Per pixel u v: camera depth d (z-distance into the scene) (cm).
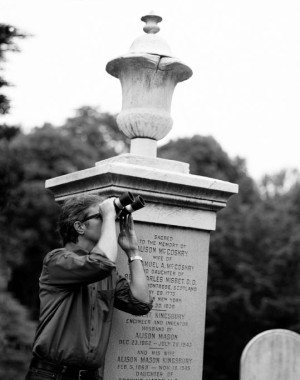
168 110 543
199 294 529
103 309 410
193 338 523
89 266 388
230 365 2677
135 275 440
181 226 521
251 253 2834
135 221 501
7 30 1131
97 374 405
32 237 2994
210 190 520
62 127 4184
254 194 3794
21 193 1430
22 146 3189
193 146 3944
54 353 389
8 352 2084
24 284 3281
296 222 3116
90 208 422
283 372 575
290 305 2647
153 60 524
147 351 500
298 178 4019
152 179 492
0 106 1162
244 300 2647
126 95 541
